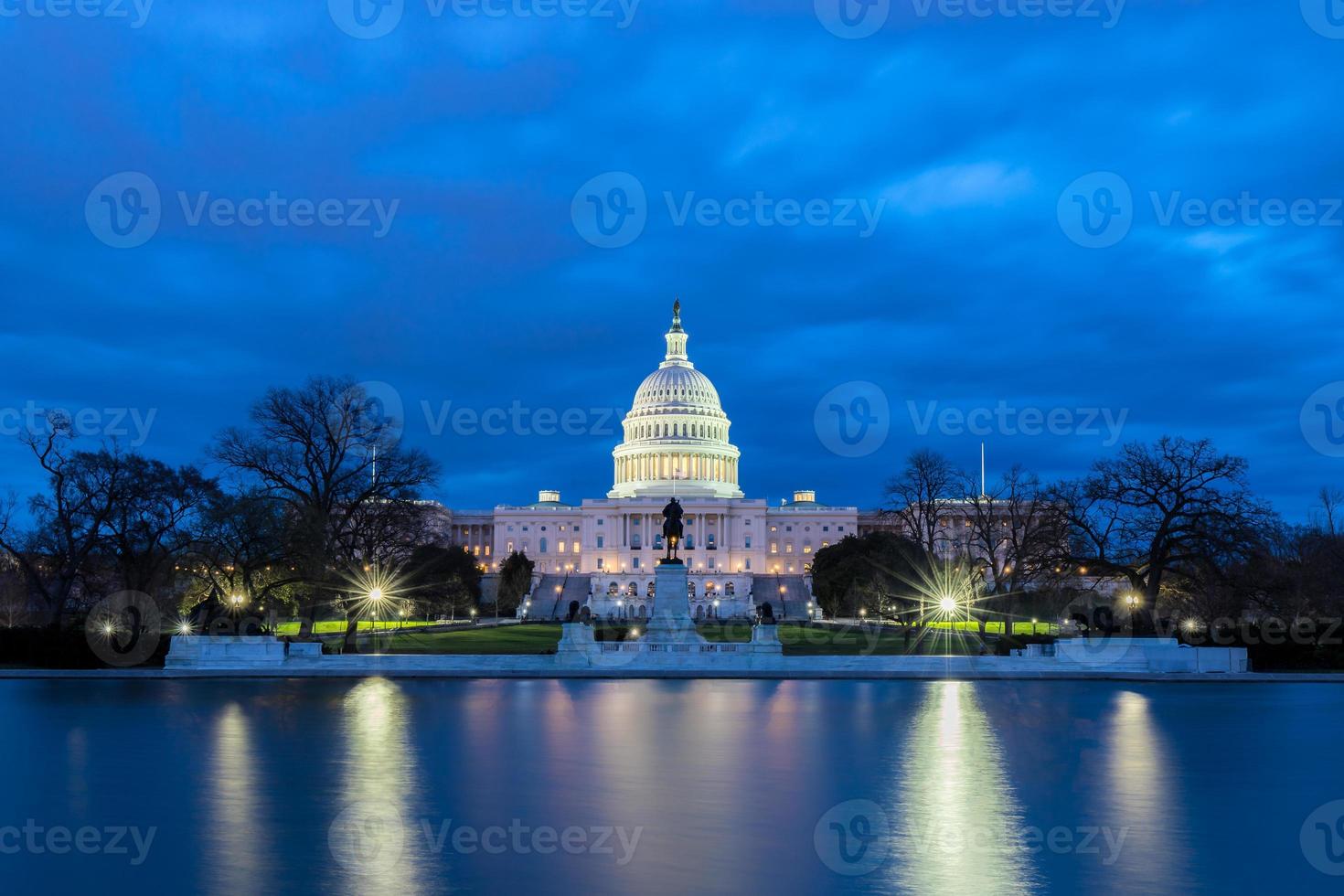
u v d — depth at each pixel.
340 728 43.25
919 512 126.50
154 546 92.75
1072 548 90.44
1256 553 84.69
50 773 33.22
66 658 75.56
